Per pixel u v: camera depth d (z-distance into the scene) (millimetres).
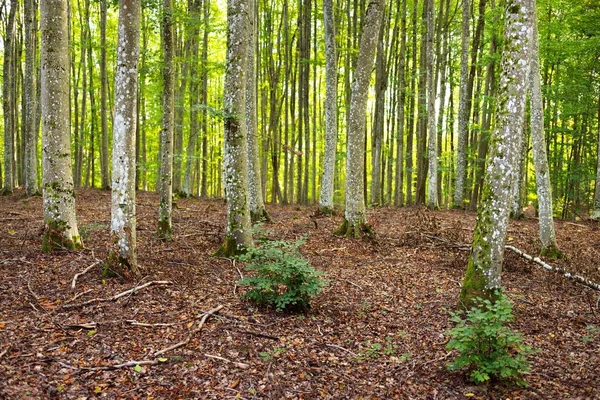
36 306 5691
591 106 19047
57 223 8031
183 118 20984
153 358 4688
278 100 26375
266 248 6398
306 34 22250
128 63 6746
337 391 4406
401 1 23328
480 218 6348
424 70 20844
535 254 9898
